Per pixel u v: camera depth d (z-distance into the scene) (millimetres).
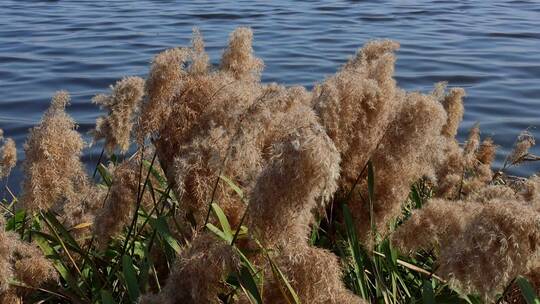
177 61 4152
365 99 4488
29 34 25234
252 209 3080
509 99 17094
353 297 3051
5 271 3713
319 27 28281
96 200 5219
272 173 2965
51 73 18859
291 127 3248
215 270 3211
